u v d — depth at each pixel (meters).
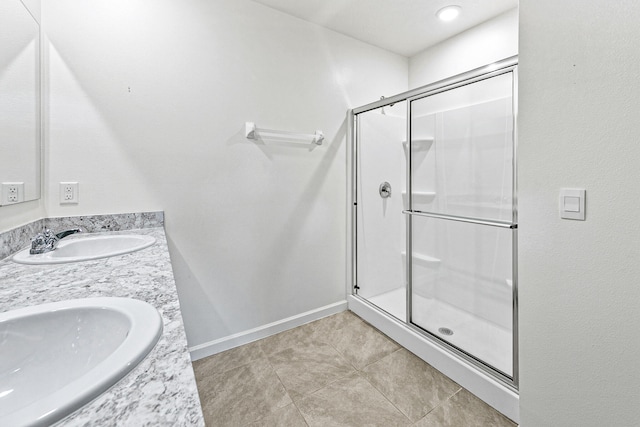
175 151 1.64
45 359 0.57
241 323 1.93
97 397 0.36
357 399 1.43
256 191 1.92
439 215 1.91
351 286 2.37
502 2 1.95
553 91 1.03
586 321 0.98
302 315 2.17
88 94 1.41
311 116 2.13
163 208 1.63
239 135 1.84
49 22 1.32
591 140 0.95
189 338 1.76
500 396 1.32
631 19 0.86
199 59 1.69
